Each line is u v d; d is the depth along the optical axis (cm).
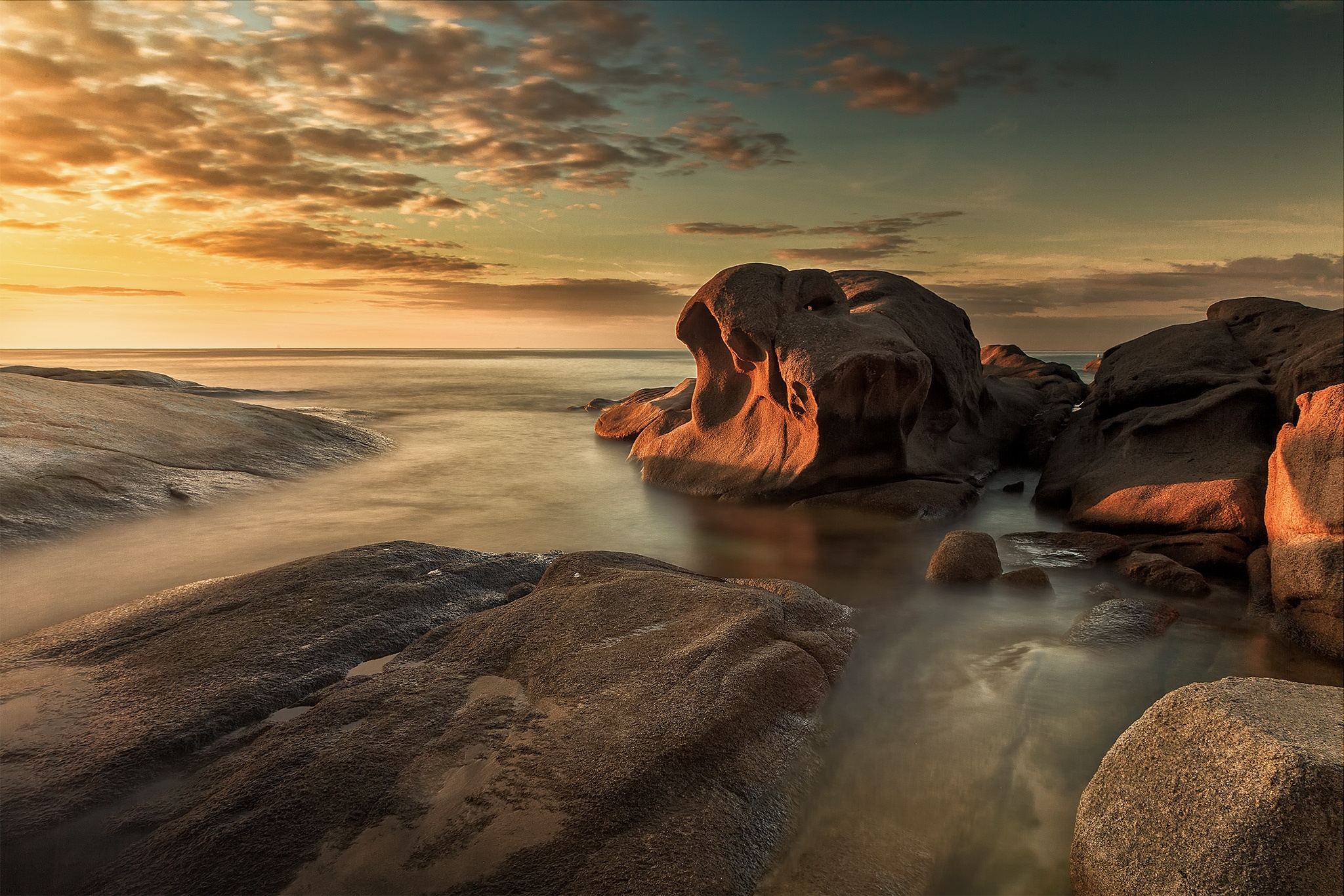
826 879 311
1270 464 696
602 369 6775
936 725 441
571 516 1040
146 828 326
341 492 1166
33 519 812
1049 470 1176
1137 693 485
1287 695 302
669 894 278
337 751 355
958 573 716
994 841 349
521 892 281
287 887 286
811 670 437
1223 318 1230
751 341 1116
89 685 432
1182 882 268
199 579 717
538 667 430
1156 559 722
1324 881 240
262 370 5678
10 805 333
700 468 1209
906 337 1123
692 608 485
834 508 1040
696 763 345
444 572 614
